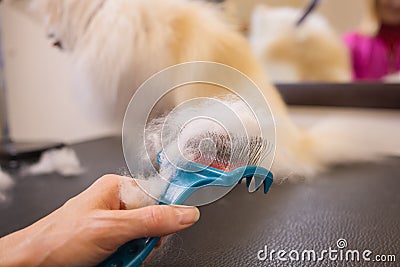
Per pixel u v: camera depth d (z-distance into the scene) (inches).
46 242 9.4
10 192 19.4
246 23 30.4
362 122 30.1
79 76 22.5
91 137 38.7
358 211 16.0
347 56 32.1
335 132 28.2
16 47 41.8
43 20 22.9
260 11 31.4
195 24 21.0
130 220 9.2
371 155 27.8
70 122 41.4
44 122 43.3
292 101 32.4
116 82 21.0
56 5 21.6
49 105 42.4
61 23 21.8
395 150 29.1
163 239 10.5
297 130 25.0
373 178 22.2
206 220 14.8
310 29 32.3
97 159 25.8
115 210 9.8
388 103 29.6
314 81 32.0
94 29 21.3
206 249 12.1
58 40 22.6
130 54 20.5
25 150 26.7
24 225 14.7
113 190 10.3
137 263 9.4
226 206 16.5
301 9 32.3
